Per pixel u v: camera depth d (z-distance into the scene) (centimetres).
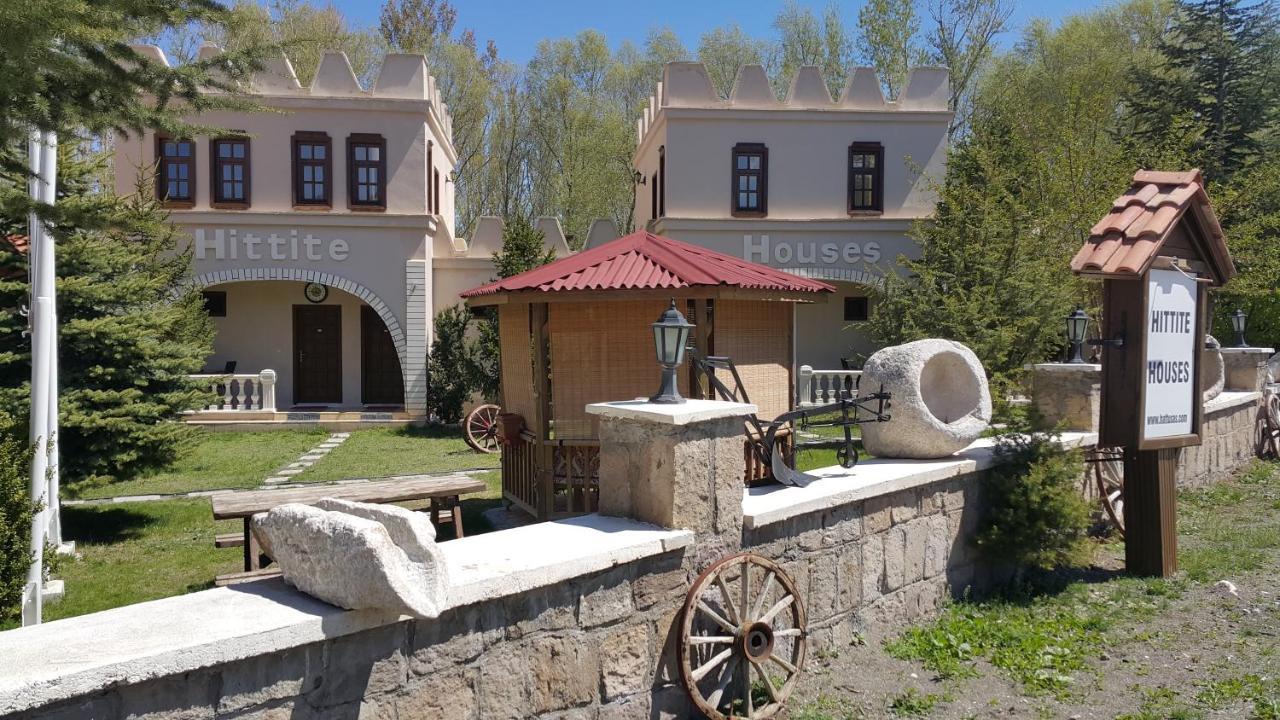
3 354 848
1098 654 541
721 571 434
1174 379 726
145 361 930
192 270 1781
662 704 421
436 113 2036
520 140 3791
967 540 646
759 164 1956
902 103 1984
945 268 1647
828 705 468
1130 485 711
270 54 640
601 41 3631
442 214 2230
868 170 1981
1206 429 1098
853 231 1962
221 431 1755
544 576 360
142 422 919
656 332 451
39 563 631
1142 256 670
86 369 902
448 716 336
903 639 558
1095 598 652
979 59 3128
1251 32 2339
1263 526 870
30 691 235
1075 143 1886
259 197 1841
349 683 307
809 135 1958
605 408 450
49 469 693
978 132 2053
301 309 2036
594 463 814
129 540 863
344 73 1859
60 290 881
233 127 1817
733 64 3616
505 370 938
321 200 1861
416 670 326
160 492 1130
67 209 560
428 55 3409
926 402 704
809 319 2133
